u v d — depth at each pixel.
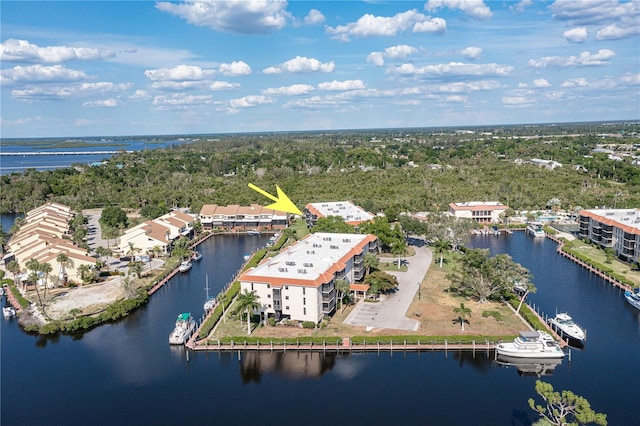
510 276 120.38
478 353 100.38
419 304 122.62
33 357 102.00
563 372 92.81
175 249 167.88
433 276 145.75
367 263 133.75
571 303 126.62
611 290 136.38
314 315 108.62
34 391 89.12
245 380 91.75
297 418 79.50
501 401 83.25
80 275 145.00
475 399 84.06
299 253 129.25
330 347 101.00
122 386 90.31
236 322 114.31
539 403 82.50
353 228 173.25
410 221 188.38
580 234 192.88
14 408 83.88
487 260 123.75
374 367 95.44
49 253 146.25
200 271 160.88
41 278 141.25
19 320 120.44
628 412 79.56
